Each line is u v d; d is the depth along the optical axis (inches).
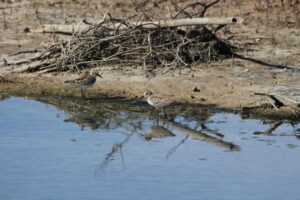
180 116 800.3
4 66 941.8
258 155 694.5
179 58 908.0
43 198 606.9
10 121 793.6
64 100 853.8
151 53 911.0
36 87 885.2
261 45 1016.9
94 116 808.9
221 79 884.0
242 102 816.9
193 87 861.8
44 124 785.6
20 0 1249.4
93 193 615.8
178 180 641.0
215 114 798.5
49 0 1242.0
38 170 665.6
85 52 927.0
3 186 632.4
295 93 832.3
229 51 967.6
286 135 742.5
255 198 603.5
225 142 727.7
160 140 738.8
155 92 850.1
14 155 701.9
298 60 956.6
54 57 940.0
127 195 611.5
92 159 691.4
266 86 858.8
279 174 652.1
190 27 944.3
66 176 653.3
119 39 934.4
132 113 815.1
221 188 623.8
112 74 904.9
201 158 690.2
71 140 741.9
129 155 700.7
